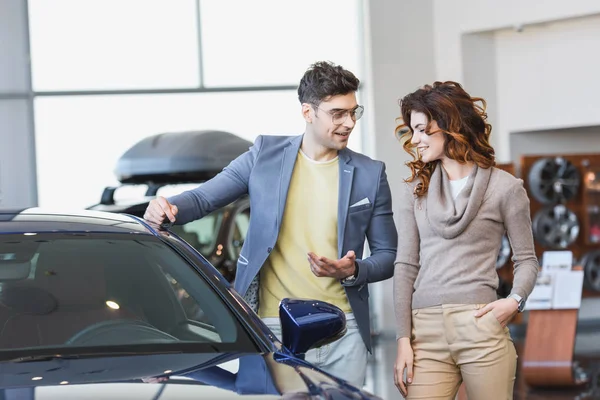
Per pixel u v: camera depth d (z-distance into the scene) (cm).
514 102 1196
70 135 1159
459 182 348
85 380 238
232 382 238
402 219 359
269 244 382
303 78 380
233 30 1199
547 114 1170
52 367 251
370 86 1200
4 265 290
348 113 377
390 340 1164
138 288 292
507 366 341
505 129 1204
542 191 1208
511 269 1191
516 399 741
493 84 1207
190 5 1188
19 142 1141
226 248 751
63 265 294
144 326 280
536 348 823
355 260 377
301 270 385
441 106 341
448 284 342
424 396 347
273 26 1207
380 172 393
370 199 389
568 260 838
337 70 375
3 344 266
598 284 1220
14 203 1134
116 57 1172
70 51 1159
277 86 1208
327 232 386
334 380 248
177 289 296
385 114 1201
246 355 267
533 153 1225
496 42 1206
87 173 1164
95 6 1166
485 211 341
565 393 766
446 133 341
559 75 1161
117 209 664
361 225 389
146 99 1180
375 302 1218
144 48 1179
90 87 1166
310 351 384
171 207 369
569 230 1215
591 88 1138
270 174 387
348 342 387
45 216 320
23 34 1147
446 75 1205
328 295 386
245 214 776
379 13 1202
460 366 345
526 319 1227
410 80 1208
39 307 280
